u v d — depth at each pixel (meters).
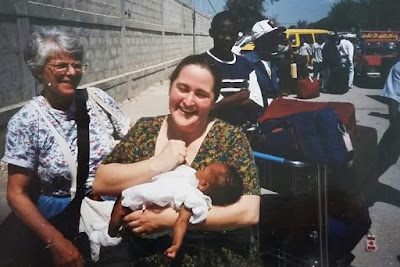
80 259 1.28
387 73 1.80
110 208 1.33
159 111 1.65
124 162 1.25
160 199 1.12
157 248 1.21
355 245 1.83
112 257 1.24
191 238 1.21
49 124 1.30
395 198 1.89
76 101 1.35
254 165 1.23
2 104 1.69
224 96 1.50
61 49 1.23
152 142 1.25
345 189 1.66
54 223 1.32
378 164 1.88
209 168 1.17
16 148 1.28
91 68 1.87
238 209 1.16
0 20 1.85
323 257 1.63
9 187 1.30
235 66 1.50
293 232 1.66
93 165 1.35
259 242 1.53
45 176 1.33
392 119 1.80
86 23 1.84
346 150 1.55
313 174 1.61
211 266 1.21
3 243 1.33
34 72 1.29
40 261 1.32
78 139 1.33
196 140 1.23
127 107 1.80
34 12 1.76
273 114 1.67
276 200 1.65
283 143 1.61
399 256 1.77
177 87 1.17
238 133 1.24
